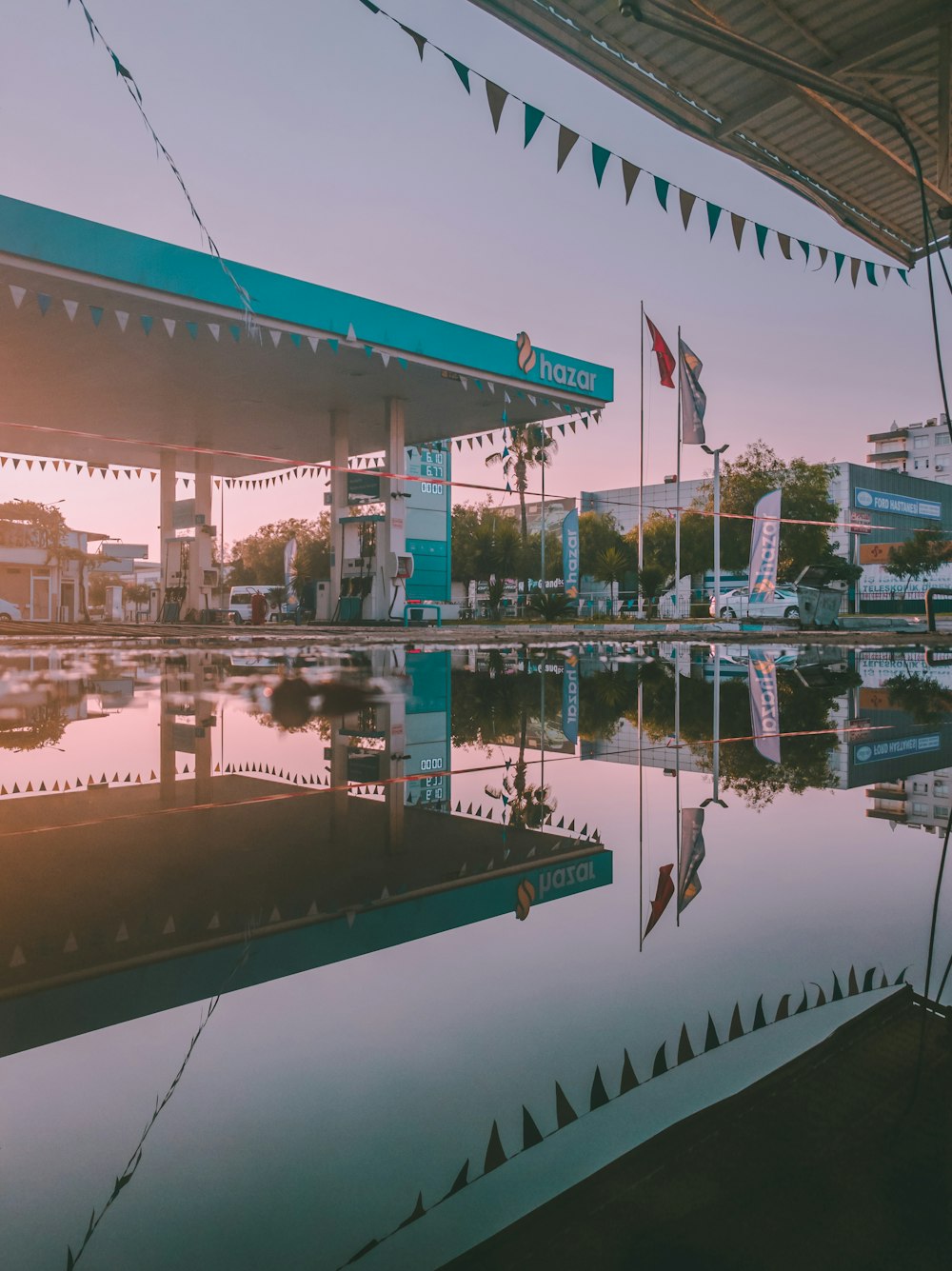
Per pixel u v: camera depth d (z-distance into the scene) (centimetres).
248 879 120
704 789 191
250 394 1720
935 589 1441
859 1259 43
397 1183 51
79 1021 75
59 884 117
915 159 522
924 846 142
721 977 86
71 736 264
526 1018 76
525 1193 49
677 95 518
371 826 154
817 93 509
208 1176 51
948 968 88
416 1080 64
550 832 150
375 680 485
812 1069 65
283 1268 42
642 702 386
